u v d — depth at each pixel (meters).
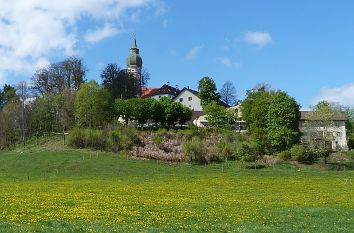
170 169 97.88
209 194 55.72
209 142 119.50
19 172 91.31
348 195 56.62
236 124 152.50
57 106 144.00
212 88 191.12
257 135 118.44
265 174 91.94
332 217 36.12
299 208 42.00
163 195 53.19
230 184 71.88
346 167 104.19
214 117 148.38
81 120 137.00
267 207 42.69
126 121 144.50
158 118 145.12
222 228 30.16
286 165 104.50
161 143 117.88
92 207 39.19
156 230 28.53
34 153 110.06
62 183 68.94
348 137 152.00
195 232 28.48
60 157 104.12
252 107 136.62
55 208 38.09
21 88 169.38
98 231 27.70
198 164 105.31
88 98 138.25
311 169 101.00
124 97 185.75
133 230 28.30
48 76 177.25
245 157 106.31
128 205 41.50
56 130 140.00
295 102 122.31
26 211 35.47
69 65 179.12
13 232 26.59
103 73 191.88
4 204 39.47
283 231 29.61
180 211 37.69
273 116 120.12
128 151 111.81
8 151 119.69
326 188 66.94
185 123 153.25
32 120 139.12
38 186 62.72
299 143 119.44
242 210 39.50
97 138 116.31
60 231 27.39
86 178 80.94
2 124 132.38
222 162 106.69
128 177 83.62
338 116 148.38
